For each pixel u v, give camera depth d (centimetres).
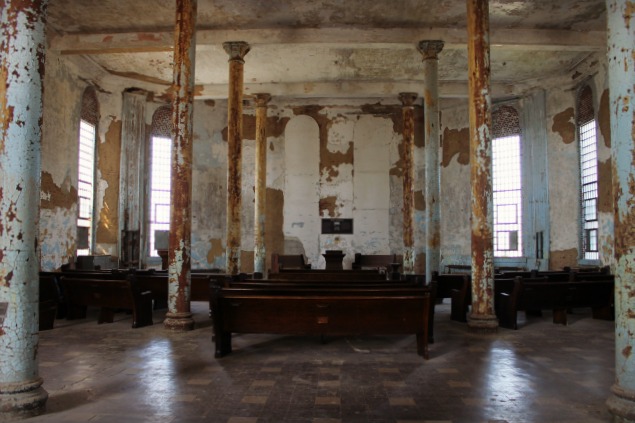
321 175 2150
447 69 1747
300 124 2158
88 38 1462
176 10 998
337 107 2161
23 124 473
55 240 1502
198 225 2067
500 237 1970
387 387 563
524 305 989
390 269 1636
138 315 964
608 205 1520
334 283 896
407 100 1850
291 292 748
